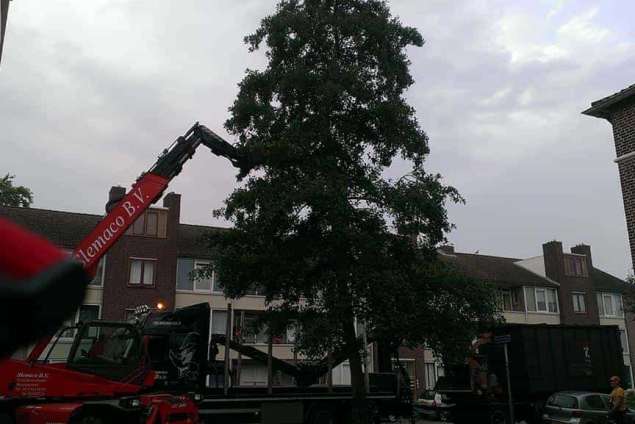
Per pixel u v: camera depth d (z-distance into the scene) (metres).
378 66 16.22
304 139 15.12
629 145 18.47
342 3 16.61
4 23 7.41
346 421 17.03
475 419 21.70
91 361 11.83
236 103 16.25
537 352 21.95
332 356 15.59
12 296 0.66
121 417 11.70
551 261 49.09
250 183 15.75
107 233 12.30
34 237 0.73
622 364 24.02
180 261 34.75
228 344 15.92
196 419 13.26
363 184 15.09
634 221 18.05
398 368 19.83
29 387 11.05
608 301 50.59
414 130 15.91
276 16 16.38
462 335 14.59
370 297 14.04
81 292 0.72
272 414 15.81
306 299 15.60
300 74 15.34
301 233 15.19
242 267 15.29
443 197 15.14
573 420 18.22
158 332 13.02
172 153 13.77
